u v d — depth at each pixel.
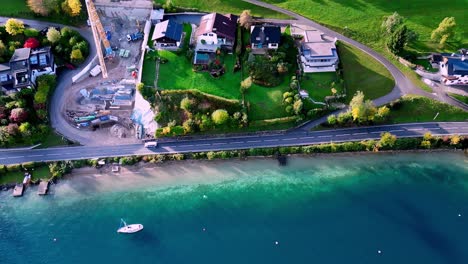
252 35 150.12
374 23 160.25
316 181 133.38
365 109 135.50
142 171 135.12
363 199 129.62
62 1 159.75
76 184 133.12
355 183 133.12
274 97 142.75
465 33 157.75
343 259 117.75
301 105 137.50
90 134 141.38
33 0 154.38
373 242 120.69
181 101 139.62
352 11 163.38
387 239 121.31
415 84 147.12
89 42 159.12
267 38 149.00
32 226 125.69
